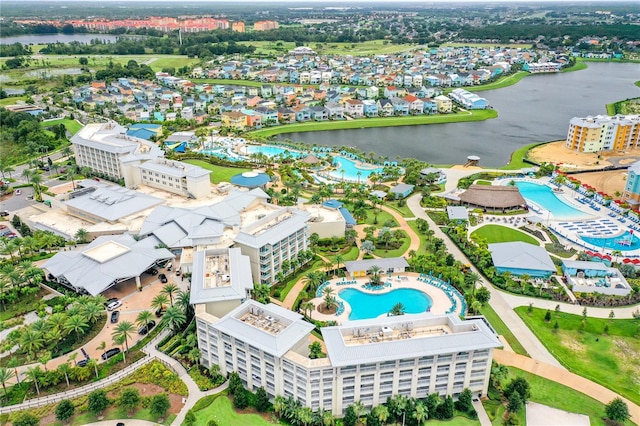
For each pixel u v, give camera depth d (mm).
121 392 129875
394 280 183500
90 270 172625
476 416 124938
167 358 142625
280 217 198250
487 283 183750
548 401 130125
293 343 124688
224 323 131375
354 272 185125
